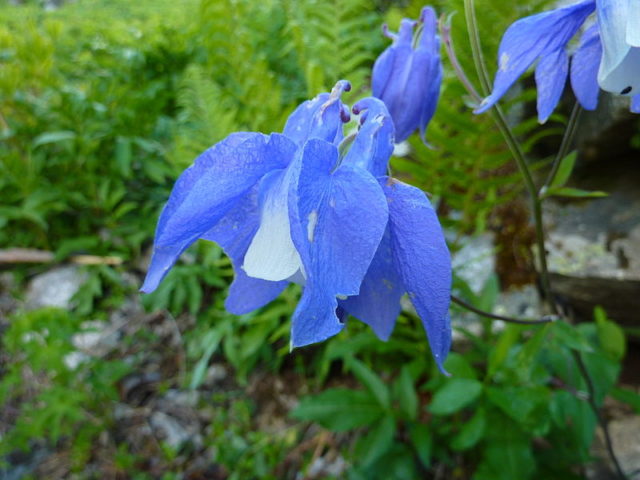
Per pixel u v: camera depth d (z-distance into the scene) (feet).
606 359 0.87
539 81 0.53
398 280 0.39
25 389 1.39
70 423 1.29
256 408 1.31
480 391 0.82
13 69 1.60
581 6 0.45
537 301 1.13
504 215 1.23
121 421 1.32
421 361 1.05
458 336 1.08
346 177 0.34
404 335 1.16
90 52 2.11
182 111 1.69
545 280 0.70
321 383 1.31
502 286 1.17
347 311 0.42
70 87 1.71
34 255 1.62
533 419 0.82
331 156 0.35
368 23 1.53
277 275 0.33
